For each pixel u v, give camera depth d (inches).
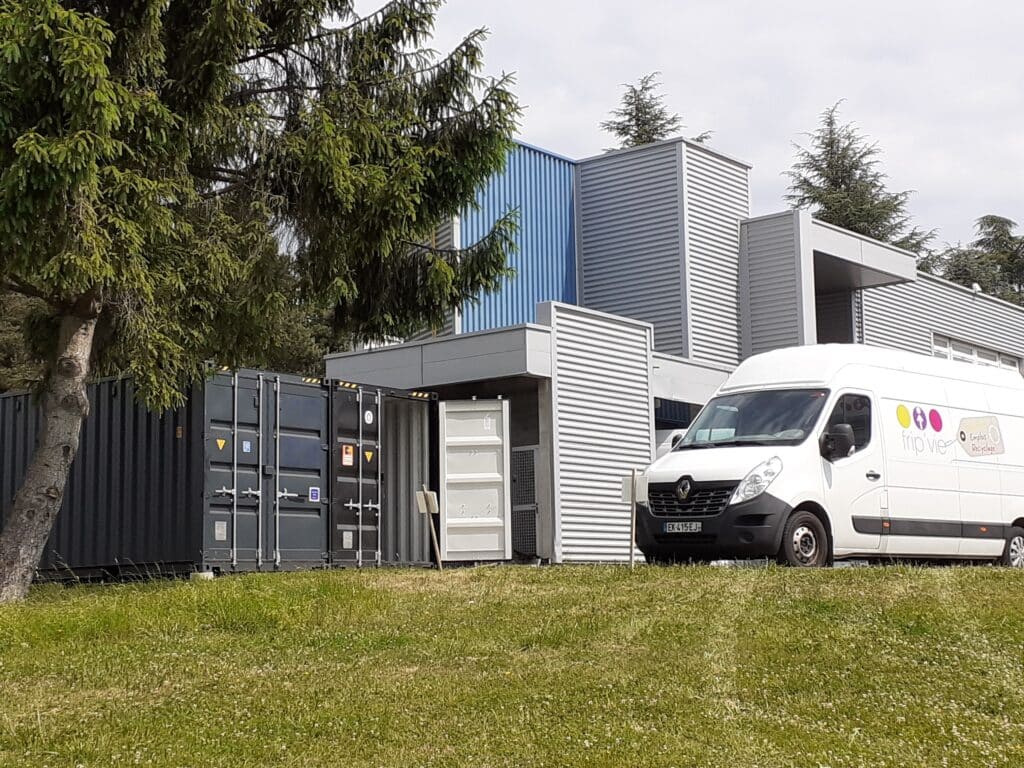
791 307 1087.0
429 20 663.8
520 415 853.2
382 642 371.6
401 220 629.6
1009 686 305.9
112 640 391.5
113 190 510.3
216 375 621.9
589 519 829.2
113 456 657.0
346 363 887.1
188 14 588.4
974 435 639.1
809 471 551.8
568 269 1086.4
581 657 341.1
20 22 470.0
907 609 387.9
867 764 242.7
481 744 257.8
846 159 2155.5
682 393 934.4
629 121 2154.3
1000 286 2380.7
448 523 744.3
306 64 663.1
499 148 671.8
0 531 746.8
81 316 554.6
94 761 249.4
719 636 361.4
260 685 318.0
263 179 627.5
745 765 240.4
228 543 616.7
